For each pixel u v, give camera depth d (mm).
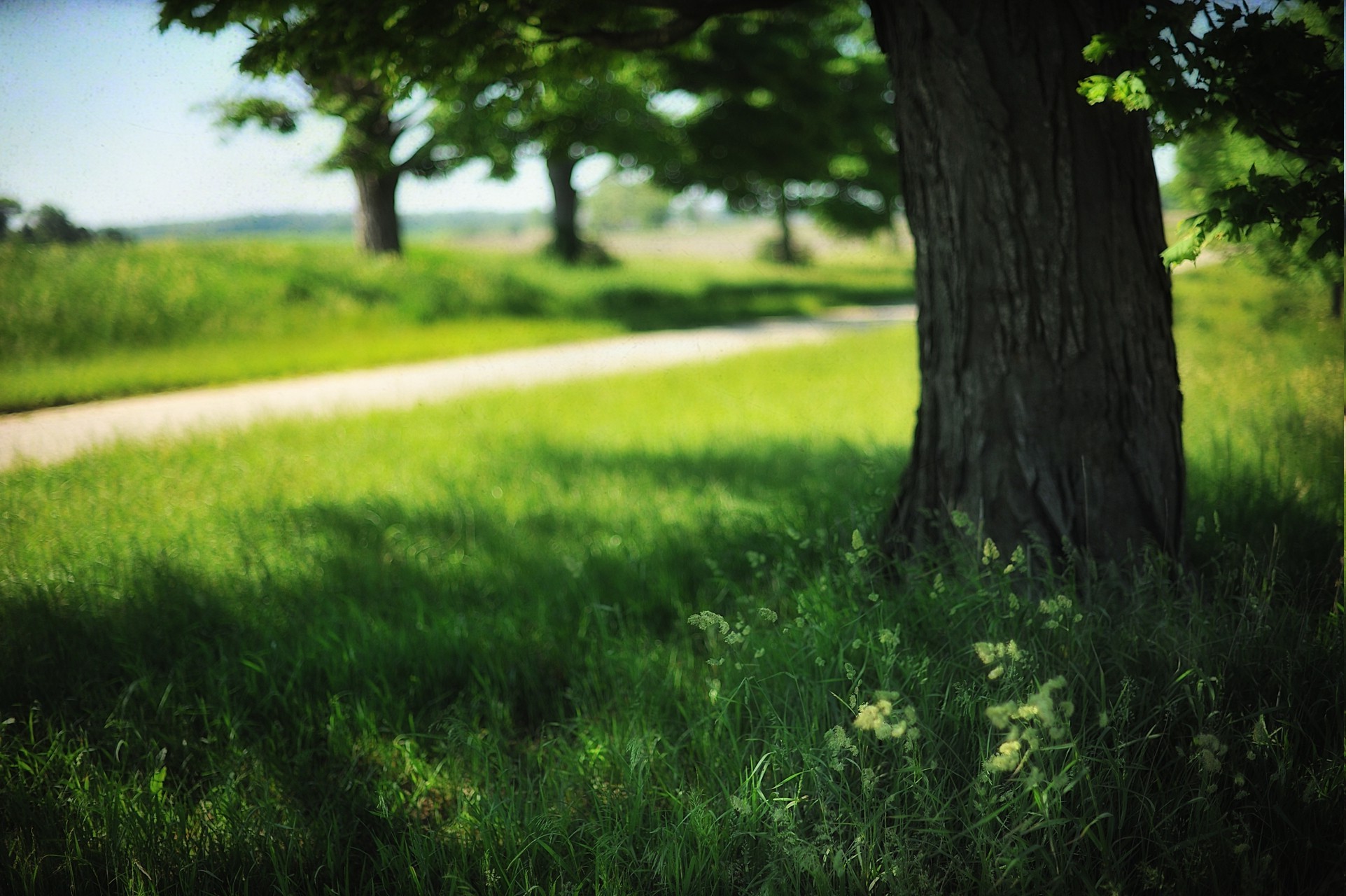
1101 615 3287
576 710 3643
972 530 3832
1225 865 2348
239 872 2607
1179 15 3096
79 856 2668
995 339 3887
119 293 16016
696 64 24312
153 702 3572
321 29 4332
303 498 6574
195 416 10648
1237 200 3070
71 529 5551
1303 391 4785
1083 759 2451
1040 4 3684
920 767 2496
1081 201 3734
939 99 3887
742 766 2840
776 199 35656
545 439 8758
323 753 3354
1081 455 3832
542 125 22375
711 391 11797
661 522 5711
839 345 17016
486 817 2736
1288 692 2777
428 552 5379
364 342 17453
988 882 2332
